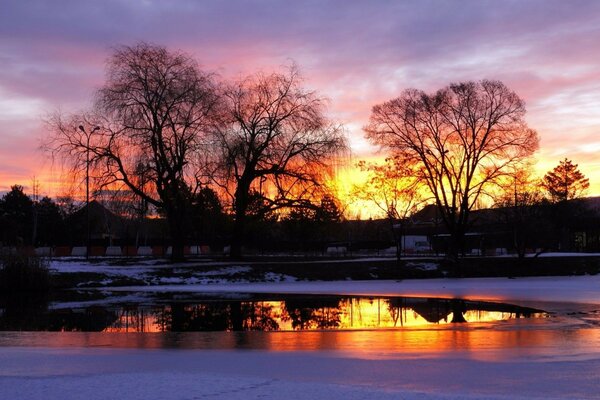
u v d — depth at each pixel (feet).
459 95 161.58
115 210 134.41
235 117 142.10
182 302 89.45
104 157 131.23
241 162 142.31
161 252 220.02
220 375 31.78
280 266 139.13
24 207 303.07
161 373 32.42
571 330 54.95
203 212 144.97
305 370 34.35
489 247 243.60
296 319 72.28
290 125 145.89
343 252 249.34
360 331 56.90
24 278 101.76
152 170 131.23
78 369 34.55
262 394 26.71
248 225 163.63
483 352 41.50
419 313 76.59
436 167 167.02
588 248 247.29
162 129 132.26
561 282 126.62
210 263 141.79
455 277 150.51
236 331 58.75
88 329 64.75
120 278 117.39
